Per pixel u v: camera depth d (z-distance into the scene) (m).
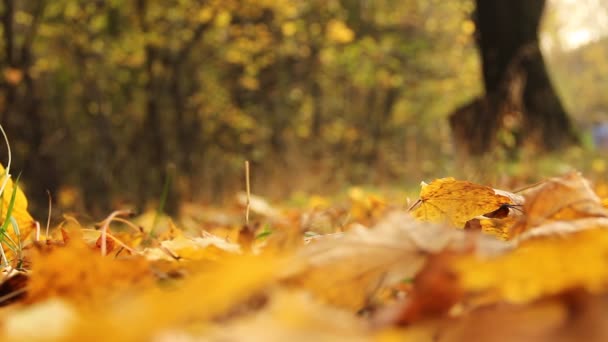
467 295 0.76
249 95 23.66
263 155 23.69
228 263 0.61
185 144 21.86
